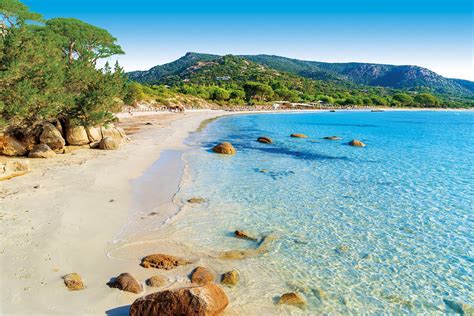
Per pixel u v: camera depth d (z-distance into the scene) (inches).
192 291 291.7
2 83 768.9
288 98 5255.9
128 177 767.1
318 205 640.4
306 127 2337.6
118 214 542.0
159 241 458.3
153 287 344.8
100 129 1136.2
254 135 1758.1
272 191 719.7
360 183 818.8
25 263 364.5
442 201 689.0
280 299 338.3
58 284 333.4
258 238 483.8
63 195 595.5
